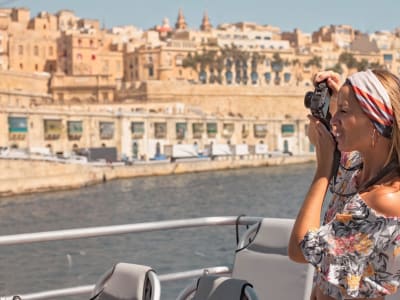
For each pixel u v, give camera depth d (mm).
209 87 158750
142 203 68750
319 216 3307
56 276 14523
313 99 3533
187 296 4637
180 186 90875
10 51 164875
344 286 3123
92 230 6102
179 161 120812
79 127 111688
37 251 16375
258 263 5781
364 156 3326
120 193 81938
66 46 172750
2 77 134000
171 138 127812
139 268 4855
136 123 120812
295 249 3293
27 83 143250
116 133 118188
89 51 173125
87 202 71188
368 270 3111
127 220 55125
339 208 3506
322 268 3182
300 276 5496
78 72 170750
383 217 3092
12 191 81562
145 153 122562
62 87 154750
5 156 83500
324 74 3580
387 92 3209
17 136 102000
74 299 6977
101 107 135500
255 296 4258
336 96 3537
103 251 18172
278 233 5766
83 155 108625
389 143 3230
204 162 124250
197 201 69188
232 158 130750
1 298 6043
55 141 108250
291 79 193250
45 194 83125
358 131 3256
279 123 146750
